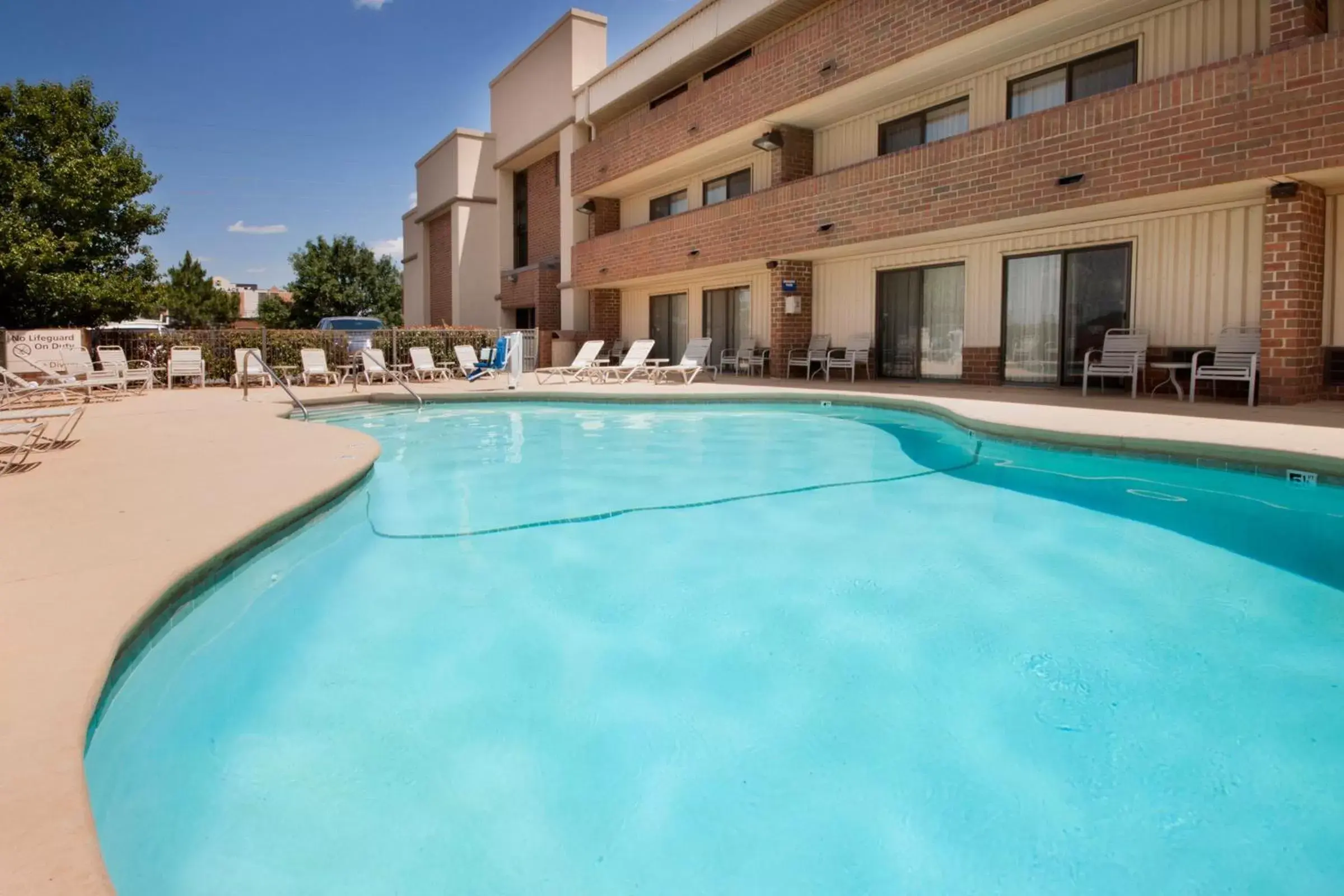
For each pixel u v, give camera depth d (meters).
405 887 2.19
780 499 6.63
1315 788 2.62
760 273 17.75
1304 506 5.58
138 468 6.06
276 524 4.51
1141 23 10.65
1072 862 2.30
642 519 6.05
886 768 2.82
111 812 2.50
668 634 3.98
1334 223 9.14
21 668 2.48
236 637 3.90
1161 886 2.19
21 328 18.23
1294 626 3.92
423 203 30.44
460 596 4.48
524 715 3.19
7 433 6.14
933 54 12.03
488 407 13.21
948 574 4.78
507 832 2.46
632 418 11.62
